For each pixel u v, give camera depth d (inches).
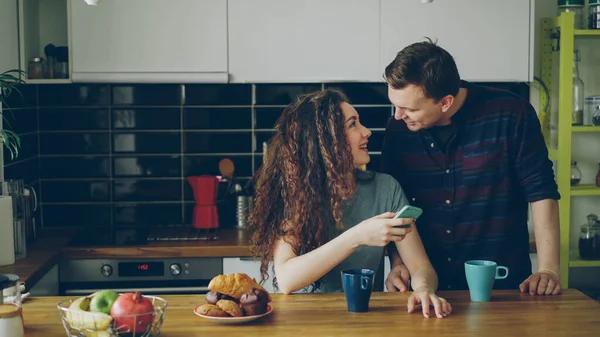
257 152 153.3
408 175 99.6
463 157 96.8
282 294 86.1
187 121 152.5
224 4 135.0
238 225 148.7
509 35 136.6
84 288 132.6
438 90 86.7
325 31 135.8
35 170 149.4
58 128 151.4
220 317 74.4
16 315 68.4
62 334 72.3
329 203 85.9
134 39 135.0
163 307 70.1
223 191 152.9
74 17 134.3
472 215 97.7
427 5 135.6
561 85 136.5
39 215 152.3
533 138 95.4
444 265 99.3
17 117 137.1
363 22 135.8
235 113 152.5
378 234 78.4
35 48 144.7
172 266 132.3
